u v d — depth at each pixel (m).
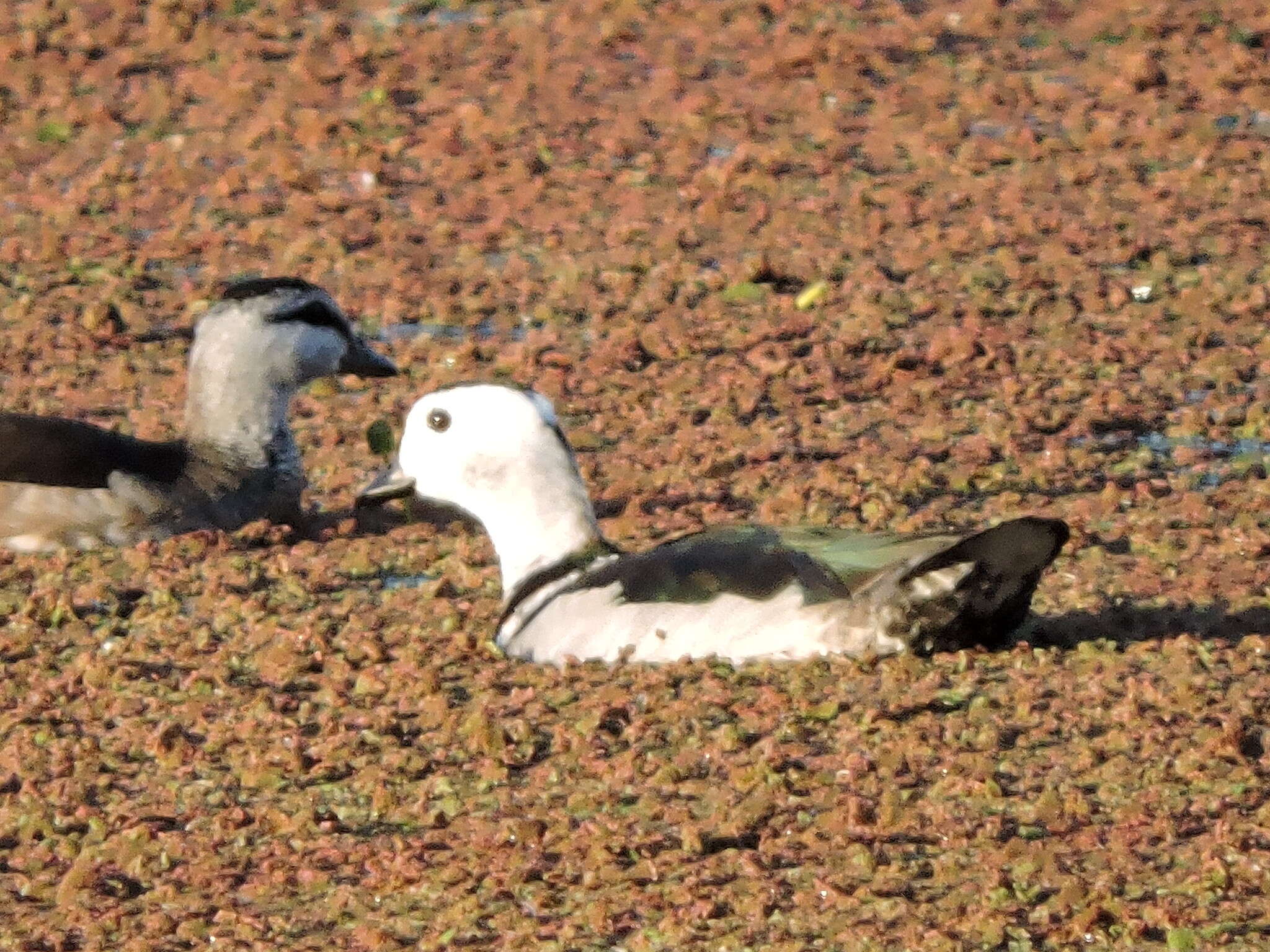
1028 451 16.78
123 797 12.17
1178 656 13.02
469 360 18.86
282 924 10.86
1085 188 22.42
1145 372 18.25
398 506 16.42
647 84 25.62
